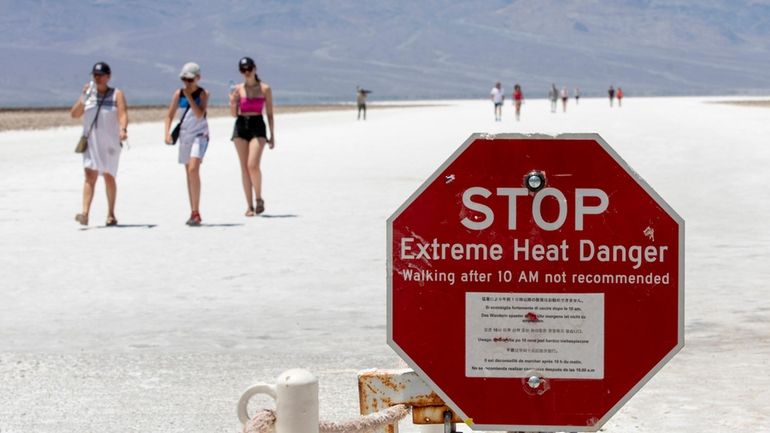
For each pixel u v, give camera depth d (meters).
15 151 80.88
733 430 14.80
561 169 9.42
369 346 20.00
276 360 19.05
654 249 9.37
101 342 20.59
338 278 27.23
